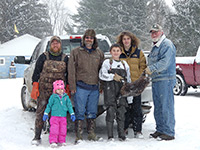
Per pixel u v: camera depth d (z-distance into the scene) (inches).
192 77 378.0
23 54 1223.5
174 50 185.3
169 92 180.7
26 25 1951.3
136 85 170.9
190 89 518.3
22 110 295.7
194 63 371.9
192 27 1076.5
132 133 208.8
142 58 190.5
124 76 176.9
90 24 1611.7
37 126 175.2
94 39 180.9
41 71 179.8
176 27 1131.9
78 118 176.1
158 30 181.3
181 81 395.9
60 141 171.6
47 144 175.9
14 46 1222.3
